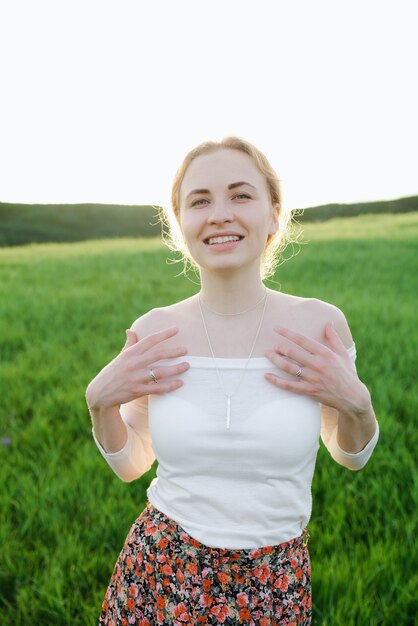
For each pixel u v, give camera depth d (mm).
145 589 1943
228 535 1856
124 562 2023
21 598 3047
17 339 8445
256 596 1854
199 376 1934
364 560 3254
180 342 2023
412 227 26109
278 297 2088
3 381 6422
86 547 3389
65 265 17328
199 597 1862
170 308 2143
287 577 1887
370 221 30297
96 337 8492
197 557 1875
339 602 2875
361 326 8500
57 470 4348
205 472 1885
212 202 1889
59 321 9516
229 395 1891
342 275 14297
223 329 2008
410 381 6234
